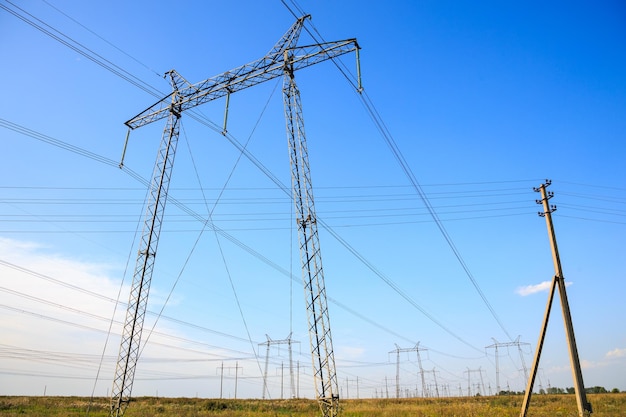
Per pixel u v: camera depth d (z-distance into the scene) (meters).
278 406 83.56
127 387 36.59
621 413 43.88
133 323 37.91
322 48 41.94
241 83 44.53
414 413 55.50
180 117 46.44
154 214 41.41
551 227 37.31
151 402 84.44
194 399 93.00
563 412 44.75
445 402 91.31
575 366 32.91
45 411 60.78
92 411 64.50
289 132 43.72
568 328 33.94
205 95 45.47
